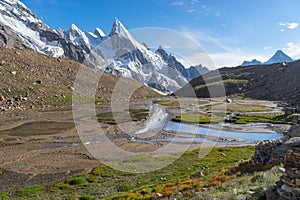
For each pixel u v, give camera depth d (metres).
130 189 22.12
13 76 135.38
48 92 130.25
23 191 22.88
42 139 46.84
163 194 16.86
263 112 90.19
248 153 35.66
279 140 20.34
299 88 145.88
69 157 34.41
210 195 12.67
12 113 90.69
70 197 21.23
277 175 13.25
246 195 10.79
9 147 40.94
